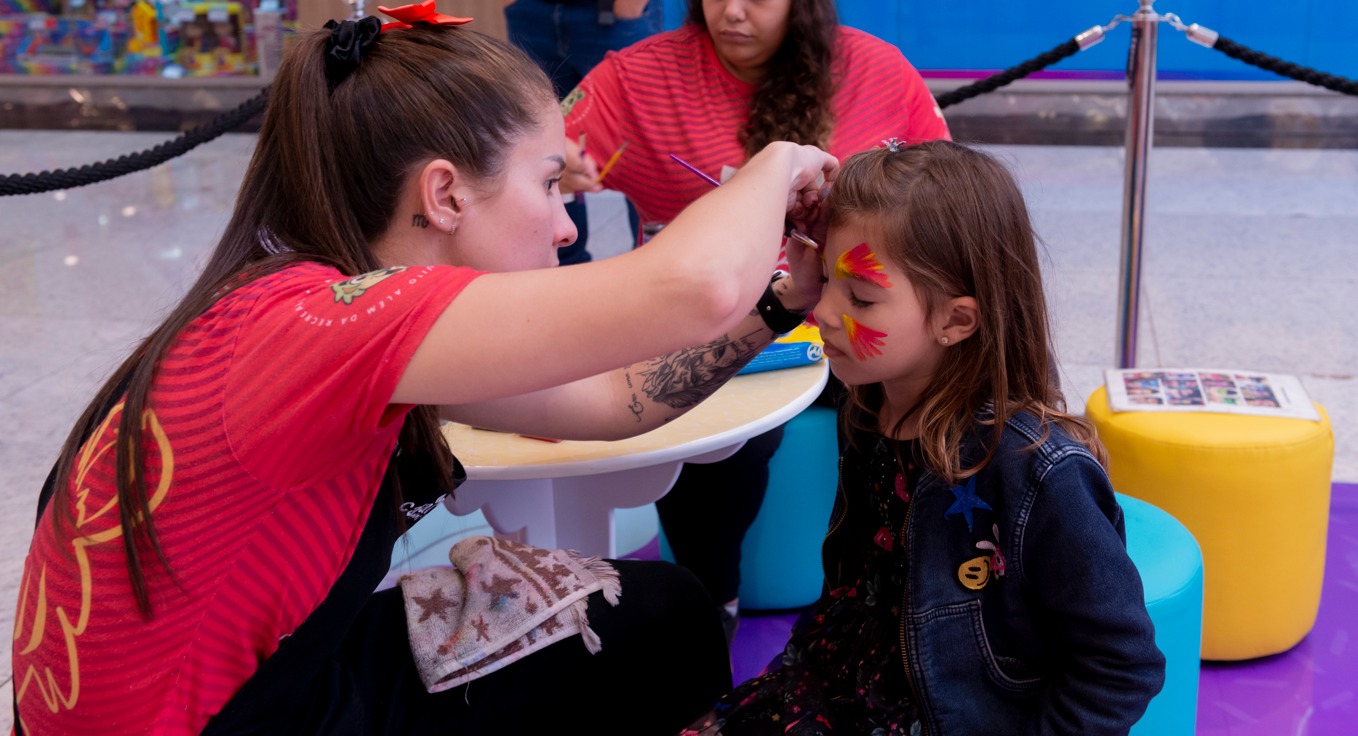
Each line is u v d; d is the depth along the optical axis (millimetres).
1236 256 4832
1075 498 1280
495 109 1215
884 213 1324
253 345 1081
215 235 5453
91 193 6336
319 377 1064
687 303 1062
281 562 1164
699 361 1567
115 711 1162
